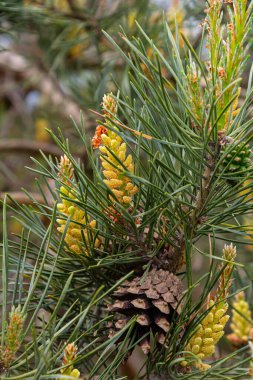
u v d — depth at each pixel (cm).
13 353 59
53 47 100
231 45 61
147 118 65
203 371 63
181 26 95
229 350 94
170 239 65
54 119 133
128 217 63
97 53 98
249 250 96
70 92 117
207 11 61
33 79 129
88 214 65
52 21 98
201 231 64
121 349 62
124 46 96
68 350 59
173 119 61
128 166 64
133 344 62
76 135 112
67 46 100
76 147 118
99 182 63
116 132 61
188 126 62
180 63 63
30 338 71
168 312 63
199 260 110
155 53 59
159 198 64
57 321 67
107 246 66
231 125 62
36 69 128
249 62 92
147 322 63
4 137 156
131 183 64
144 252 65
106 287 67
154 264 65
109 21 97
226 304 65
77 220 66
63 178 66
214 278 64
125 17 96
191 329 64
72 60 115
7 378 58
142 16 96
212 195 63
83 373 70
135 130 65
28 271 69
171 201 66
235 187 62
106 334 66
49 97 132
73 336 61
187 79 62
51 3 97
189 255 62
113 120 63
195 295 106
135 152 64
